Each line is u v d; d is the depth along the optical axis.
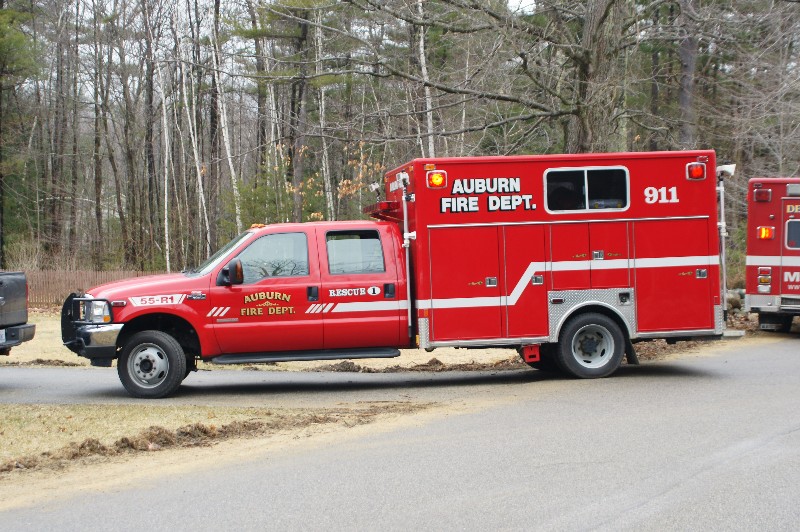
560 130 20.55
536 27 15.60
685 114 23.62
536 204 11.25
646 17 19.28
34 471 7.09
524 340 11.23
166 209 38.88
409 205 11.30
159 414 9.19
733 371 12.18
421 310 11.01
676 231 11.49
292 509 5.96
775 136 22.08
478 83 16.23
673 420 8.68
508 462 7.12
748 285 16.88
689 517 5.68
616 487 6.37
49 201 48.91
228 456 7.54
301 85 30.08
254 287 10.85
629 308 11.45
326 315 10.94
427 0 15.27
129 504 6.15
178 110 45.78
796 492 6.21
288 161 31.17
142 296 10.70
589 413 9.14
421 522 5.64
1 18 36.75
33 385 12.06
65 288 30.55
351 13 20.44
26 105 46.78
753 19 18.66
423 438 8.10
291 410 9.68
